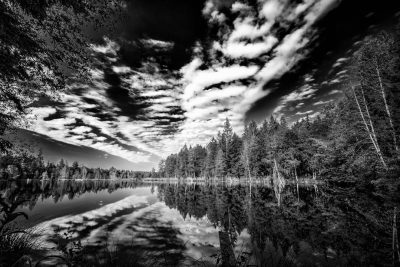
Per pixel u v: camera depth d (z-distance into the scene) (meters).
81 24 5.59
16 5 4.79
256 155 62.34
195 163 103.00
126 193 40.09
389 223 11.55
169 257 8.12
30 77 5.71
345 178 33.25
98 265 6.74
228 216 16.55
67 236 10.55
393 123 22.62
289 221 14.06
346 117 30.11
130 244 9.69
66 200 26.97
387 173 20.69
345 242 9.28
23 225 12.48
